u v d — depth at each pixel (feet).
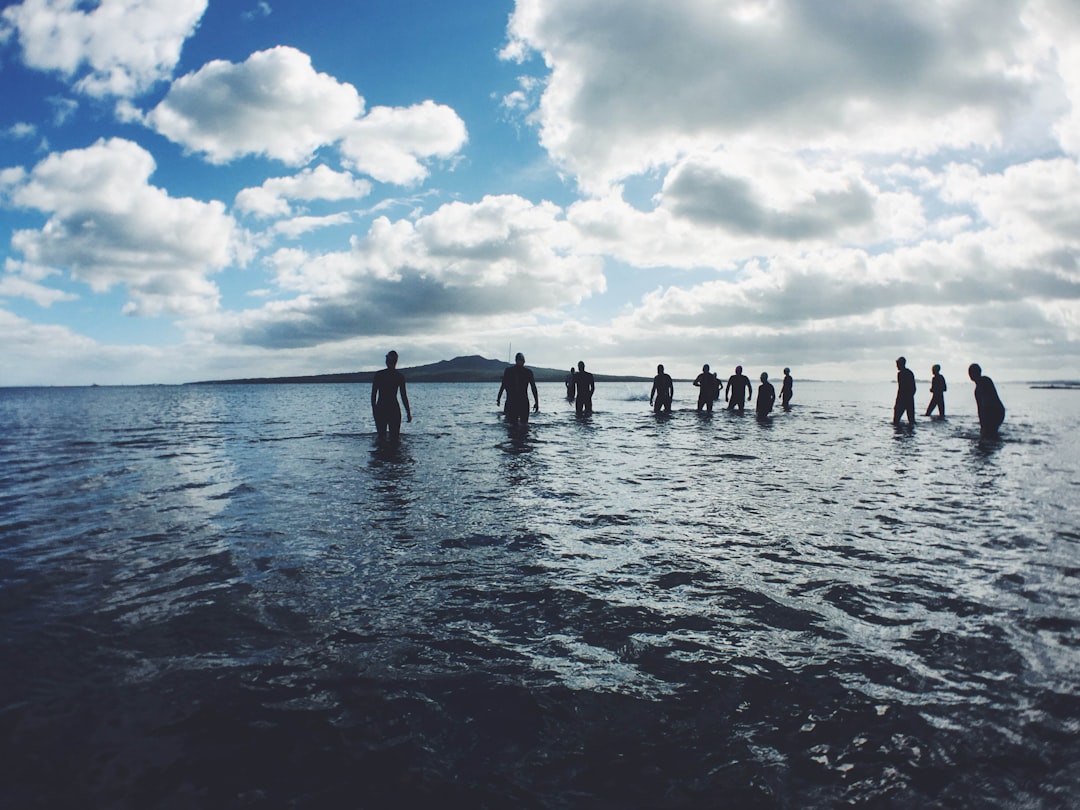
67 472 28.35
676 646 9.63
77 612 11.05
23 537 16.37
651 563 14.01
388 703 7.96
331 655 9.35
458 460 32.19
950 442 41.60
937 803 6.00
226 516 18.89
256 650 9.53
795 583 12.57
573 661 9.14
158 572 13.38
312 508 20.08
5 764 6.60
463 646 9.67
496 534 16.69
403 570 13.52
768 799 6.09
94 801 6.04
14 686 8.33
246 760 6.74
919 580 12.73
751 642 9.76
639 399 141.59
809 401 138.51
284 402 161.07
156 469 29.22
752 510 19.74
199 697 8.09
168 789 6.24
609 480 25.63
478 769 6.61
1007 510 19.75
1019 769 6.52
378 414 42.39
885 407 101.86
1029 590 12.10
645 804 6.03
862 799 6.07
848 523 17.95
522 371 56.29
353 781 6.40
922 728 7.29
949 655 9.24
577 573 13.29
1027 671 8.73
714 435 47.16
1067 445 39.42
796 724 7.42
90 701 7.96
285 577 13.04
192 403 158.51
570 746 7.02
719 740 7.10
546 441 42.52
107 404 157.07
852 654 9.29
